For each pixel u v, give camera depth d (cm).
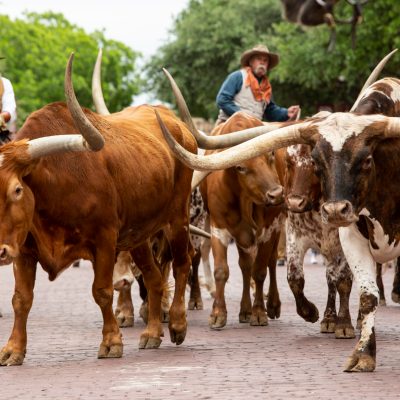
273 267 1307
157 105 1187
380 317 1300
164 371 893
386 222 895
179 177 1112
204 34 5231
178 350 1030
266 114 1516
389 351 995
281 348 1036
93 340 1113
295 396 769
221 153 900
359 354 875
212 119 5503
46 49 7431
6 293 1742
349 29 2966
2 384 843
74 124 968
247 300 1289
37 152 896
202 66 5275
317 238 1150
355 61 2992
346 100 4178
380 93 950
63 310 1434
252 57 1490
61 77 7356
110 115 1117
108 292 966
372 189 871
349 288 1119
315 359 957
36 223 930
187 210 1123
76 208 939
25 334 954
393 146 875
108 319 977
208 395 777
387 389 791
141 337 1055
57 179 928
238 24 5175
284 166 1203
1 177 884
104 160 970
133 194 1002
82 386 826
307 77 3594
